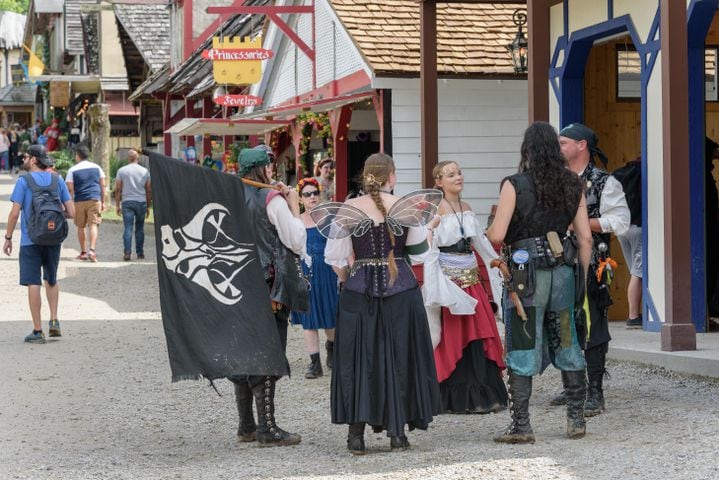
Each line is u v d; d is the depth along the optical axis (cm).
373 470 735
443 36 1817
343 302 793
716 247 1209
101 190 2334
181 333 807
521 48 1644
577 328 792
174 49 3484
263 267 827
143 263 2297
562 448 767
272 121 2214
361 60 1761
